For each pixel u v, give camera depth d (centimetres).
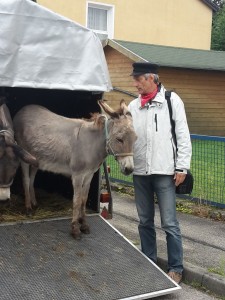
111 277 439
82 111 594
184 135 459
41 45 484
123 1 1842
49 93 630
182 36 2067
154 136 463
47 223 521
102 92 541
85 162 497
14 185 663
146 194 495
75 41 505
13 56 466
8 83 462
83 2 1686
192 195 789
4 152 467
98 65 519
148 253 507
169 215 476
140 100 476
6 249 451
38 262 441
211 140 805
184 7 2047
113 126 466
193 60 1681
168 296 460
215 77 1698
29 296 392
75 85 500
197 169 837
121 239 511
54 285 412
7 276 412
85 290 413
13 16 468
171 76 1609
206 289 479
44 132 519
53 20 492
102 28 1827
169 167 465
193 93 1664
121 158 462
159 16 1969
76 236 493
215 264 520
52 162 518
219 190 788
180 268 489
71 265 446
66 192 632
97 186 570
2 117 501
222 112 1731
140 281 441
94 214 564
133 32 1894
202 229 655
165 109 464
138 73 462
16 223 507
